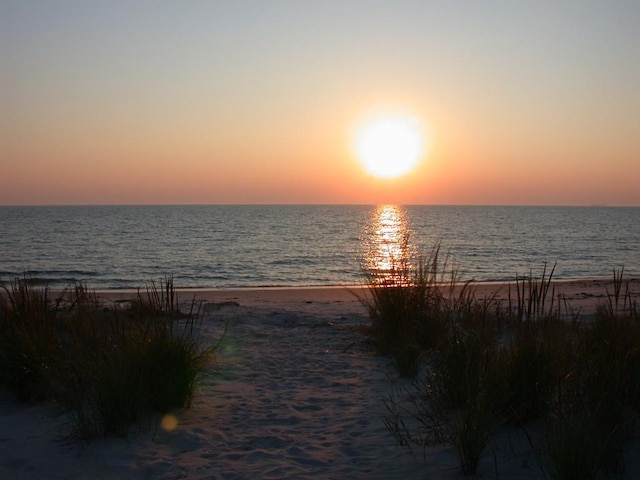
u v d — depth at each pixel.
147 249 45.16
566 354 5.20
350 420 5.59
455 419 4.89
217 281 27.64
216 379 7.18
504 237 60.03
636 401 4.49
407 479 4.13
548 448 3.96
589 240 55.78
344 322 11.33
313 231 73.38
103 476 4.30
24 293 7.38
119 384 5.16
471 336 5.91
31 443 4.92
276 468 4.42
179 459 4.63
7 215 143.12
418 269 9.62
